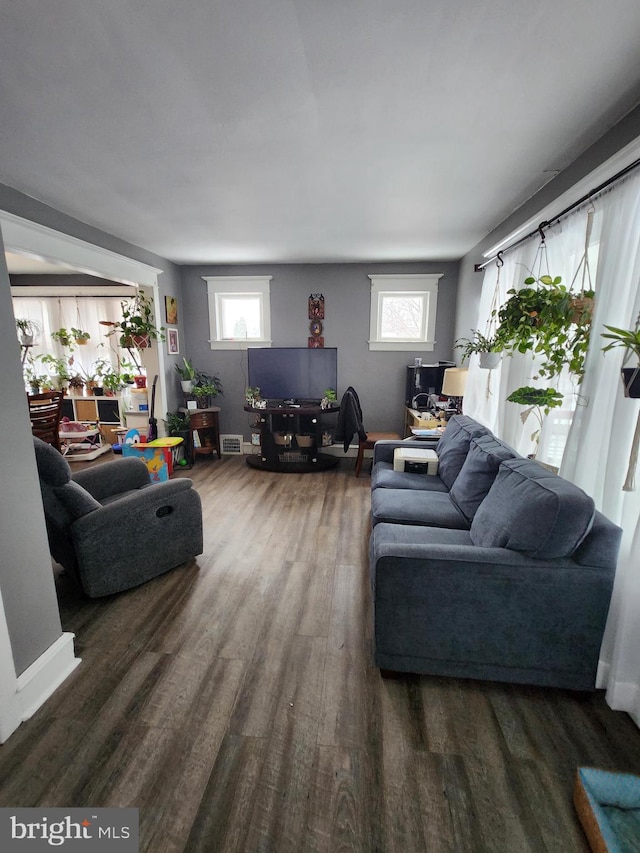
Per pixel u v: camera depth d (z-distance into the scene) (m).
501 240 2.86
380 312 4.75
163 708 1.49
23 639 1.48
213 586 2.27
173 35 1.20
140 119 1.68
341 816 1.15
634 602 1.38
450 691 1.59
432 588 1.53
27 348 5.38
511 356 2.47
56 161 2.07
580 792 1.14
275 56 1.31
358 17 1.14
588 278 1.88
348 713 1.48
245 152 1.98
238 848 1.07
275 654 1.77
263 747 1.35
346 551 2.68
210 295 4.91
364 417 5.00
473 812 1.16
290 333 4.90
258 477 4.29
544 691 1.59
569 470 1.82
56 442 4.18
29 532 1.49
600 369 1.68
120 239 3.60
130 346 4.42
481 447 2.37
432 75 1.40
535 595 1.48
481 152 1.98
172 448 4.31
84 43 1.23
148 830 1.11
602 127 1.75
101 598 2.16
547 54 1.29
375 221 3.08
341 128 1.76
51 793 1.20
